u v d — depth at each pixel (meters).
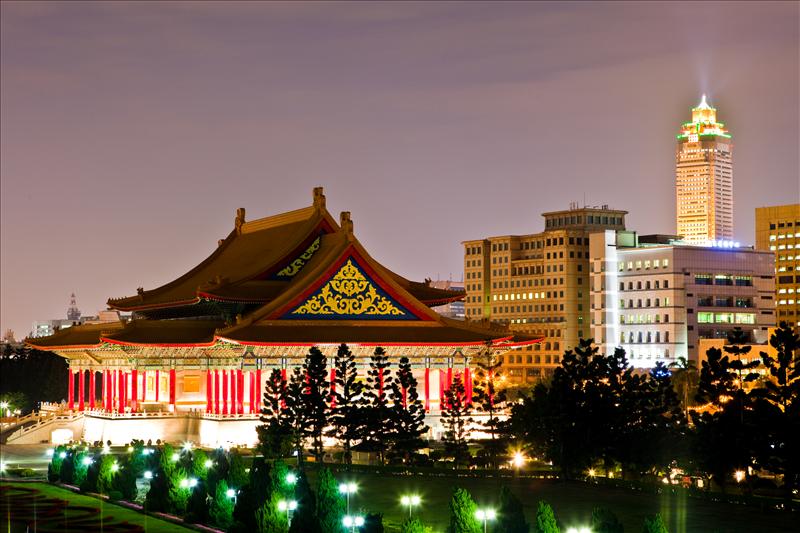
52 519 127.00
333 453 188.25
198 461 133.12
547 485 147.25
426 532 95.88
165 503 130.62
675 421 166.00
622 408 160.12
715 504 130.50
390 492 140.88
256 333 197.38
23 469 167.00
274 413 198.38
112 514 130.12
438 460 177.88
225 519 119.62
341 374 176.12
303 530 104.56
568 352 166.00
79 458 153.25
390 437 171.12
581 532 99.69
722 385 147.88
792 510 125.50
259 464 114.56
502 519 98.06
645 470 156.50
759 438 137.12
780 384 144.12
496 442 170.62
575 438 155.88
